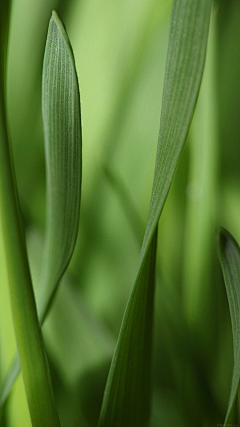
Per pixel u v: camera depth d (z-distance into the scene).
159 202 0.17
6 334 0.22
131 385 0.18
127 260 0.29
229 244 0.18
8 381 0.19
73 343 0.25
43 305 0.19
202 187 0.29
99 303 0.29
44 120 0.18
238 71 0.28
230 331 0.27
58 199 0.18
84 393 0.25
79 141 0.18
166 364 0.25
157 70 0.29
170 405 0.24
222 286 0.28
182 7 0.16
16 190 0.17
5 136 0.17
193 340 0.26
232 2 0.27
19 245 0.17
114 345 0.25
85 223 0.30
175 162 0.16
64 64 0.17
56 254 0.18
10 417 0.21
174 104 0.16
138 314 0.18
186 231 0.29
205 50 0.16
